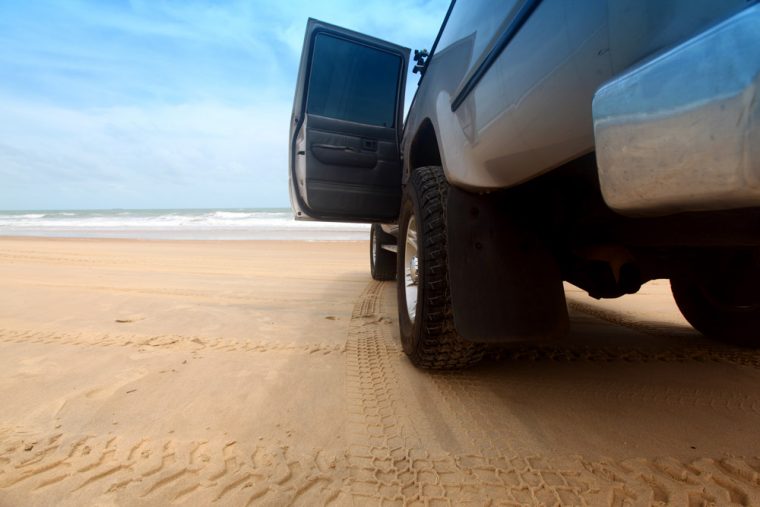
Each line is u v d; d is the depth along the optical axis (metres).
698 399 1.76
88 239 13.38
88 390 1.82
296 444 1.42
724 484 1.20
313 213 3.36
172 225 22.42
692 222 1.24
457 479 1.24
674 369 2.09
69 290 4.21
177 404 1.70
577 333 2.77
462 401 1.74
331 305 3.70
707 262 2.06
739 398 1.77
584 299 4.13
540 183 1.63
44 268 6.02
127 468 1.28
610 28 0.85
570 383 1.92
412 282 2.22
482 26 1.53
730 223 1.17
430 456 1.35
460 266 1.66
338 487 1.20
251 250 9.73
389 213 3.63
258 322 3.03
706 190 0.61
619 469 1.28
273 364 2.16
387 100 3.94
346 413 1.64
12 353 2.29
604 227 1.58
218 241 12.73
